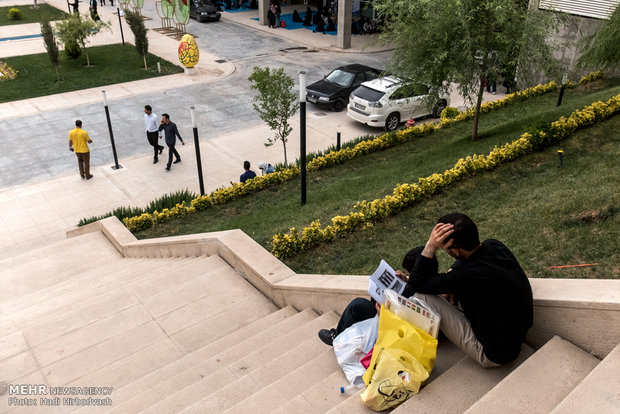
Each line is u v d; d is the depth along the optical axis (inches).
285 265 279.9
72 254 415.5
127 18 975.0
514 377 123.6
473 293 127.0
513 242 263.0
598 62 539.2
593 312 128.4
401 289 157.2
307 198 455.5
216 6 1544.0
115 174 602.5
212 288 278.2
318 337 195.5
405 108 715.4
